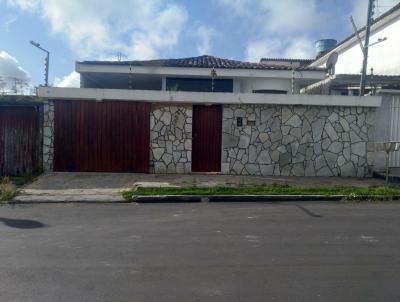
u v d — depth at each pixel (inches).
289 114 518.0
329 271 193.0
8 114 508.7
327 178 504.7
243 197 388.2
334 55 692.7
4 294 165.0
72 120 510.9
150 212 336.2
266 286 174.4
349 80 659.4
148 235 259.8
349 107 519.8
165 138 515.2
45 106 508.1
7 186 415.2
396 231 270.2
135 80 749.3
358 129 521.3
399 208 353.1
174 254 219.1
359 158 522.3
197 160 522.0
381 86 590.9
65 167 513.0
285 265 201.3
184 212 336.2
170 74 683.4
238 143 517.7
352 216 319.0
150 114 514.0
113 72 680.4
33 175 496.4
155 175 502.9
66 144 511.8
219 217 316.2
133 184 448.1
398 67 743.1
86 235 259.3
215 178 485.4
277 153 518.3
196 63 714.2
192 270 194.1
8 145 509.7
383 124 549.3
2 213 330.0
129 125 514.0
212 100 506.9
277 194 394.3
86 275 186.9
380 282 179.3
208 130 519.8
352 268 197.3
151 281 179.9
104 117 512.4
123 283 177.3
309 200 390.6
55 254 218.4
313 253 221.3
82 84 725.3
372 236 257.4
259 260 209.0
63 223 294.0
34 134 509.7
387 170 455.8
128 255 217.2
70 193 405.4
